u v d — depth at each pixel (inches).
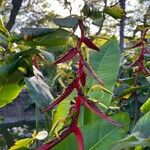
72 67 39.3
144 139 32.8
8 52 51.9
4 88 51.6
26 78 46.1
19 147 45.9
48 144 32.9
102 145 37.7
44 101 44.6
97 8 39.6
